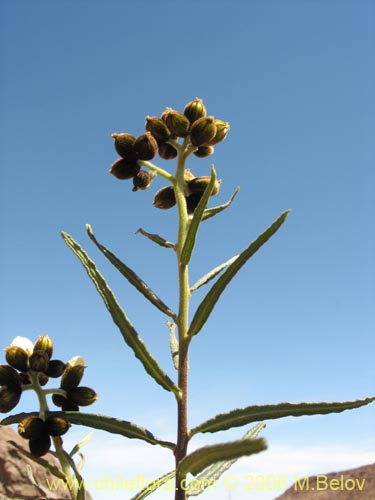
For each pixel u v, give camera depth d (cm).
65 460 17
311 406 14
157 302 16
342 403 14
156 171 17
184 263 16
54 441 17
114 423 16
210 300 15
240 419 15
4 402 16
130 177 18
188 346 15
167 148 18
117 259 16
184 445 15
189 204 18
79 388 17
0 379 17
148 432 15
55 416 16
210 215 17
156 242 17
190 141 17
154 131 18
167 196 18
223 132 18
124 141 18
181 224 17
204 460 12
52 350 18
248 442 11
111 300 15
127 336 15
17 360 17
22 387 17
